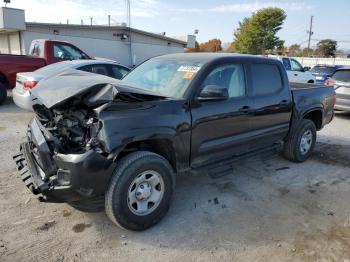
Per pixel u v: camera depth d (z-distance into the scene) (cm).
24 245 309
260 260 304
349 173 535
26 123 770
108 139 300
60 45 1099
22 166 358
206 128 388
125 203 320
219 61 410
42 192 296
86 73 400
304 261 305
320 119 611
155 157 337
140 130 320
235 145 436
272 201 421
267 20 6112
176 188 448
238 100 428
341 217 388
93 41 2375
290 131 545
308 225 366
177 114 354
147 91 337
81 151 310
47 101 323
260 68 472
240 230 351
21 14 1972
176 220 366
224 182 476
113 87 305
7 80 968
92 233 334
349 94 970
